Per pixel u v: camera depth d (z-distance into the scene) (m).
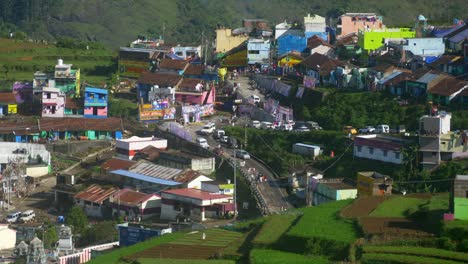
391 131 166.12
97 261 119.44
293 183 153.25
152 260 114.81
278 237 117.19
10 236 144.62
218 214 148.75
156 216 154.00
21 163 173.75
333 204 130.00
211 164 166.62
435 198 125.44
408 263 101.62
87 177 169.62
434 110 159.62
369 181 139.62
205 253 118.25
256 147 172.12
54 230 144.00
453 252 104.19
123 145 176.62
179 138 180.62
